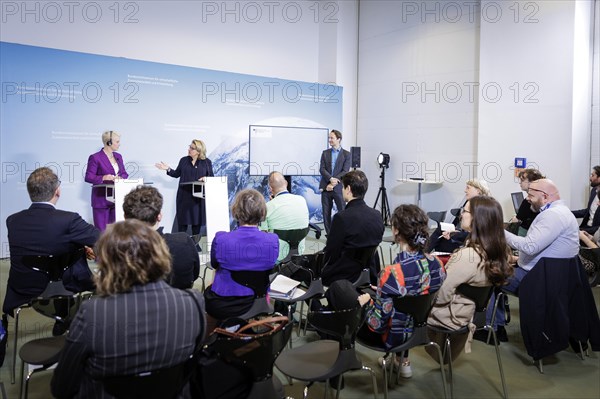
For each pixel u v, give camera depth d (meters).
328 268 3.10
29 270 2.63
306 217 3.61
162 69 6.57
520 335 3.48
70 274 2.82
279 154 7.49
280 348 1.75
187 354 1.46
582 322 2.99
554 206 3.01
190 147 5.93
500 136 6.35
